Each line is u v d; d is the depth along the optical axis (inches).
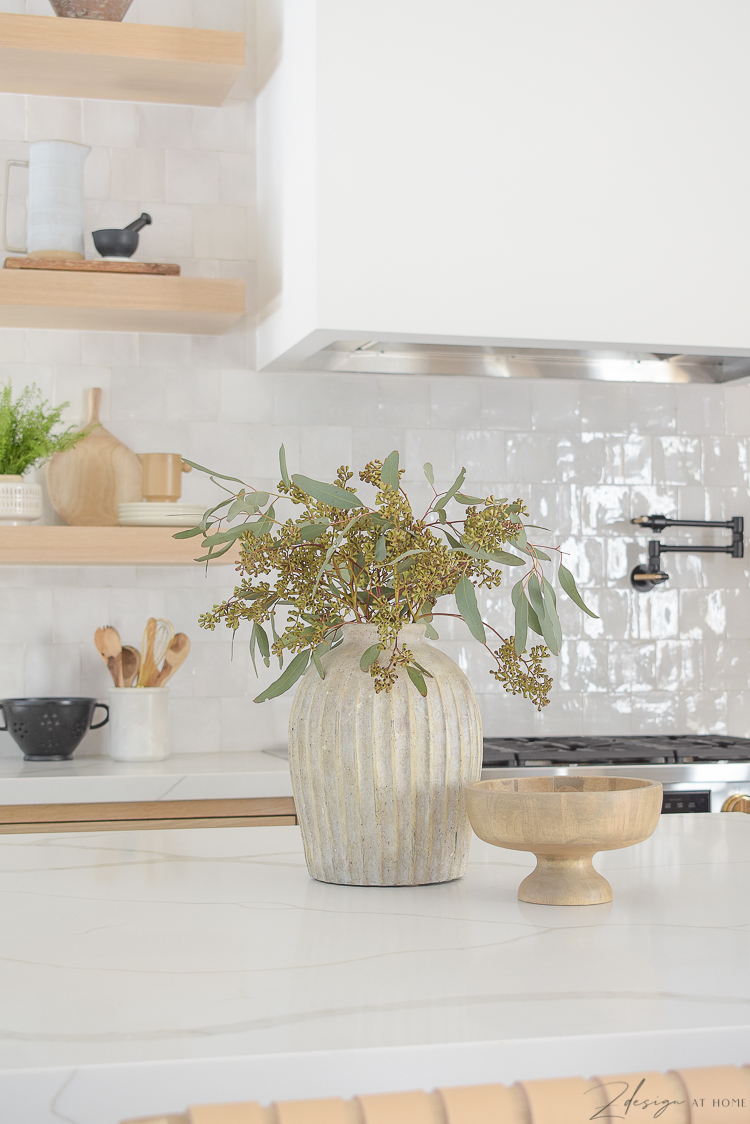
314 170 101.7
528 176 105.8
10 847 60.9
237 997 32.5
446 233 103.8
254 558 50.7
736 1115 28.9
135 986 33.8
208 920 43.1
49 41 111.7
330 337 105.2
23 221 123.5
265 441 128.0
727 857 57.2
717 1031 29.7
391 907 45.5
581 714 134.3
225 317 117.6
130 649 116.8
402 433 131.1
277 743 126.4
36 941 39.7
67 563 113.3
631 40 108.9
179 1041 28.5
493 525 50.5
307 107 104.0
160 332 125.8
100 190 125.7
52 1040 28.7
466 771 50.5
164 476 115.9
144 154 126.8
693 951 38.0
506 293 105.0
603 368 127.6
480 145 104.7
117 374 125.0
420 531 50.5
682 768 110.8
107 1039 28.7
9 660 120.6
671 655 137.3
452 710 50.0
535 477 134.5
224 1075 27.2
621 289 107.8
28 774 103.0
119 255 116.9
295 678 51.8
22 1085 26.3
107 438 122.3
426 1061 28.1
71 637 122.2
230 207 128.7
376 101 102.5
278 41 116.9
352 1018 30.5
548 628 51.2
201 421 126.7
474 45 104.8
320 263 101.2
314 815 50.3
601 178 107.7
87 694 122.2
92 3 114.0
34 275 111.3
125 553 111.3
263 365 124.3
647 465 137.7
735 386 140.5
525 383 134.6
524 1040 28.7
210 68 117.3
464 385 133.0
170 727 122.3
